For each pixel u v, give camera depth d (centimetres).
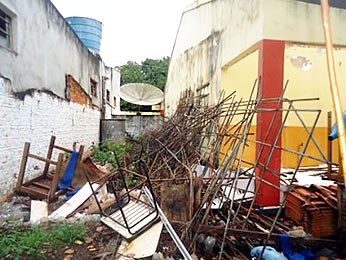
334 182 441
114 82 1656
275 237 351
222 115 567
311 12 490
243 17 552
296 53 736
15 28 491
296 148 741
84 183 530
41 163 595
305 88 754
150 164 577
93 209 428
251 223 388
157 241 320
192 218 341
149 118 1538
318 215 373
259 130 477
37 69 580
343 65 716
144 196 435
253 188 479
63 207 438
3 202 450
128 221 368
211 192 378
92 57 1105
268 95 471
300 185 457
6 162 462
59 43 715
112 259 304
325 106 764
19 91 504
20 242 325
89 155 579
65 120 770
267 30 474
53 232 354
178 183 389
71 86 824
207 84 778
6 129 461
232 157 380
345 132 99
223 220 381
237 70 679
